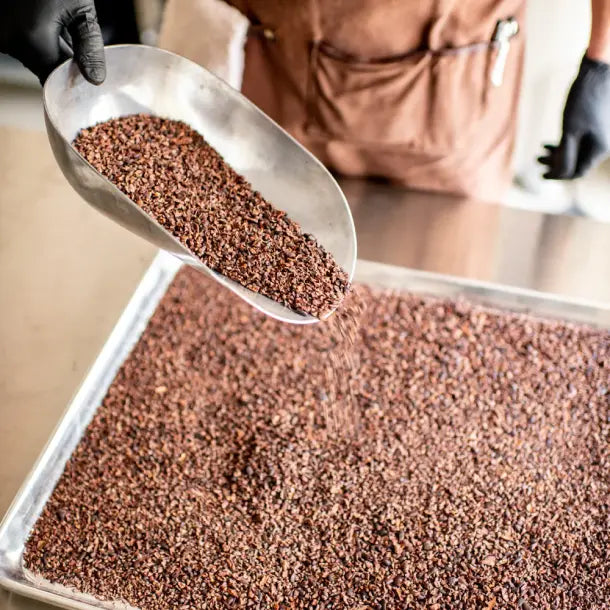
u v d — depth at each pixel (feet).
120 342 5.03
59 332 4.95
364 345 5.15
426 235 5.64
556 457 4.56
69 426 4.45
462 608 3.87
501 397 4.86
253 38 5.81
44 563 4.00
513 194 8.52
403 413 4.78
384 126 5.82
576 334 5.17
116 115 4.02
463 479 4.45
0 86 9.33
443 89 5.57
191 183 4.00
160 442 4.59
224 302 5.44
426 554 4.09
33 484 4.09
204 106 4.12
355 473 4.47
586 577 4.00
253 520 4.25
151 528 4.18
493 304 5.31
